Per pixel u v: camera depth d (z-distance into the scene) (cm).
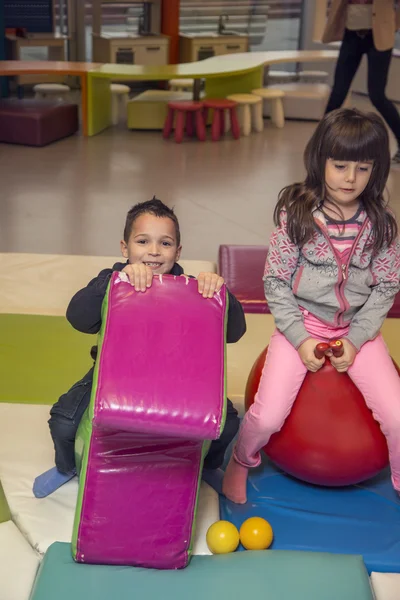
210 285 150
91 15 774
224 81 656
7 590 143
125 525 147
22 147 555
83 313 160
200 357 140
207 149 572
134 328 143
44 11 745
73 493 174
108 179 482
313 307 173
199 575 146
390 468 186
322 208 169
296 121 689
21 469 180
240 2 808
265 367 172
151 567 148
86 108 588
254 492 181
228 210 430
